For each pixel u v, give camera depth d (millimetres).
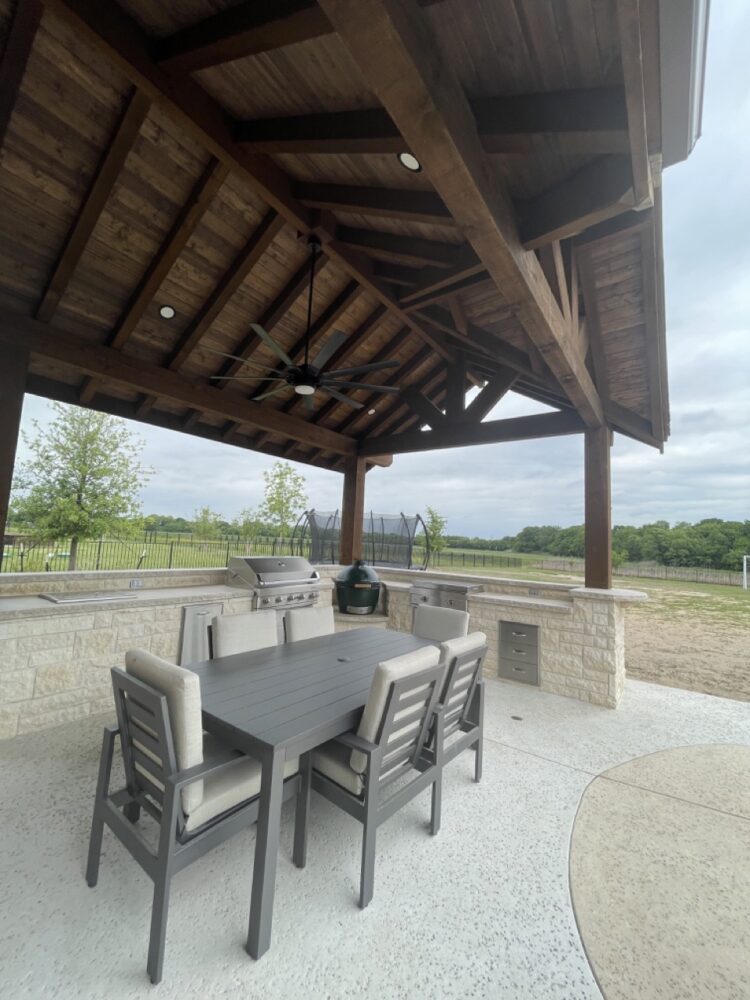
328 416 6285
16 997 1352
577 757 3141
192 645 4090
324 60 2100
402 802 2018
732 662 5789
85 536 9391
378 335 5516
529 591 5098
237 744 1788
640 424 5066
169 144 3188
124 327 4055
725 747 3326
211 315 4281
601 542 4617
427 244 3342
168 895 1461
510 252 2141
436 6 1521
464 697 2596
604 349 4047
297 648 3143
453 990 1449
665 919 1766
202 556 8570
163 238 3688
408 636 3650
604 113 1696
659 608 9812
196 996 1386
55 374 4508
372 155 2590
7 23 2533
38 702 3172
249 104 2611
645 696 4469
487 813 2449
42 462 9375
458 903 1812
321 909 1750
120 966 1471
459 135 1635
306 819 1988
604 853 2148
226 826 1669
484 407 5395
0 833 2080
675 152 1758
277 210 3426
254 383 5410
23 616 3096
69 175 3188
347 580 5645
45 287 3668
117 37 2141
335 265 4477
